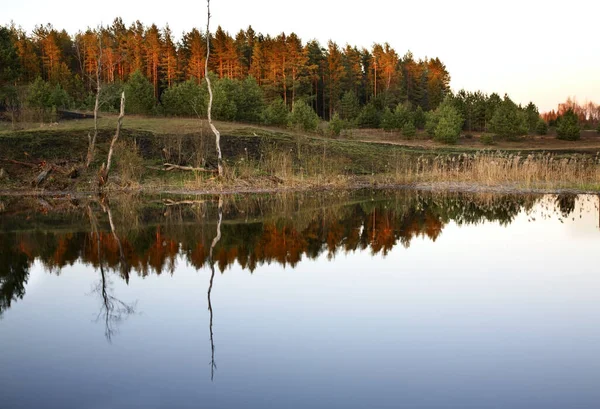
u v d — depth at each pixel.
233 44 72.81
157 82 69.50
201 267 8.91
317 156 31.41
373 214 16.36
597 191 23.62
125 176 24.62
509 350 5.34
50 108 38.28
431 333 5.80
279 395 4.39
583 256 9.80
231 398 4.33
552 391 4.46
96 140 29.30
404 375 4.77
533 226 13.55
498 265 9.05
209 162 29.08
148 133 31.73
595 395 4.38
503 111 58.09
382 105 74.88
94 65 64.56
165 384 4.60
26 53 67.56
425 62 97.38
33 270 8.70
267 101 66.56
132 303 6.91
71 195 22.27
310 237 11.94
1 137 27.86
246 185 25.84
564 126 59.19
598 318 6.30
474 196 22.56
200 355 5.21
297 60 68.88
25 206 18.33
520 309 6.64
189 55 74.25
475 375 4.77
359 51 92.62
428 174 30.67
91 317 6.36
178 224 13.95
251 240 11.51
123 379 4.70
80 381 4.65
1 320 6.27
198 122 38.00
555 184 25.91
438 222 14.45
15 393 4.43
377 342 5.55
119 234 12.23
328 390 4.47
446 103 58.59
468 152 41.38
